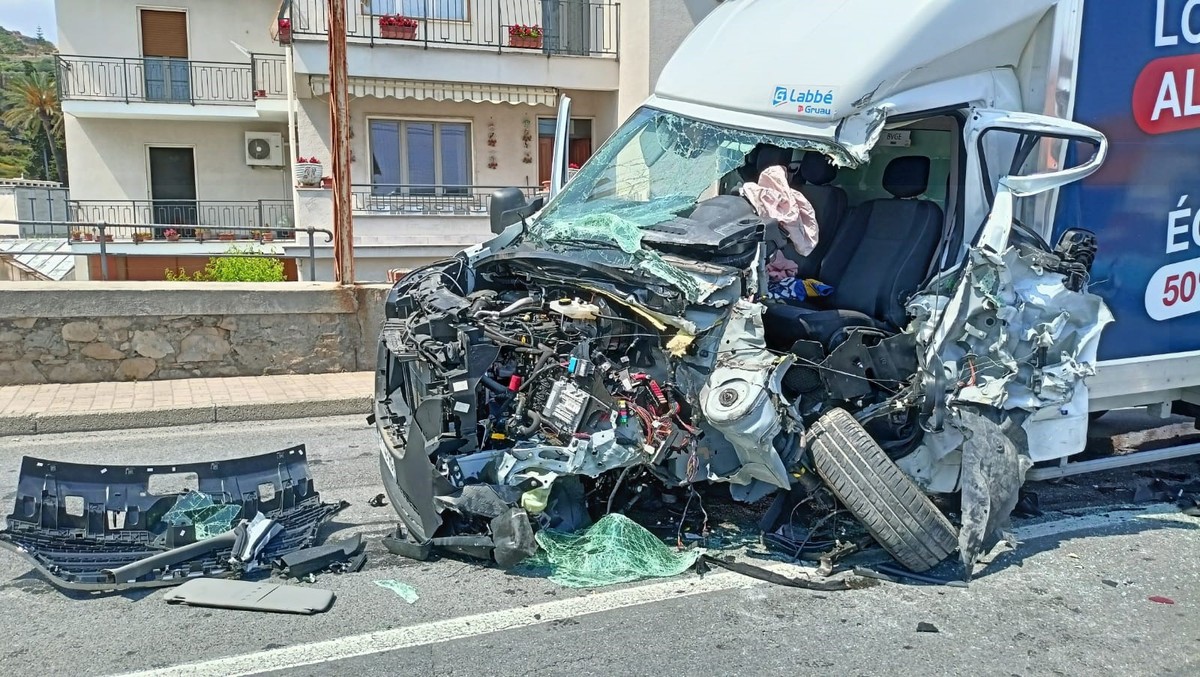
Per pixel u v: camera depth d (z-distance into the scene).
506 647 3.57
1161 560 4.60
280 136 25.03
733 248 4.13
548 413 4.12
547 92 20.06
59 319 7.92
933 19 4.43
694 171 4.89
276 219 25.61
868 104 4.39
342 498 5.48
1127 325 5.03
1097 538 4.92
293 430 7.33
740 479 4.32
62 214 32.56
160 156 24.92
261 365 8.59
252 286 8.51
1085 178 4.78
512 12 19.84
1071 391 4.41
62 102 23.55
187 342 8.32
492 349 4.16
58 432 7.09
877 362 4.27
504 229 5.58
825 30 4.72
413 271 5.50
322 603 3.90
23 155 75.19
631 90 19.62
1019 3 4.61
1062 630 3.79
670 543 4.64
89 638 3.62
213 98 24.41
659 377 4.16
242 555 4.26
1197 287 5.23
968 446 4.11
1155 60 4.91
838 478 4.07
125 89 23.83
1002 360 4.18
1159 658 3.57
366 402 7.94
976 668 3.46
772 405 3.96
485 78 19.42
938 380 4.16
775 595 4.08
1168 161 5.02
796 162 5.49
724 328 4.07
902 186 5.19
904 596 4.10
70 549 4.31
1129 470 6.21
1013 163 4.70
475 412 4.13
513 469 4.12
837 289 5.20
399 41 18.72
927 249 4.84
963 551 4.01
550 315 4.32
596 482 4.67
